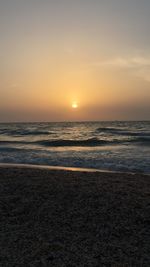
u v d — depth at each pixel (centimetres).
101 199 766
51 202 745
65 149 2250
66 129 6178
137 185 936
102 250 503
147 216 650
